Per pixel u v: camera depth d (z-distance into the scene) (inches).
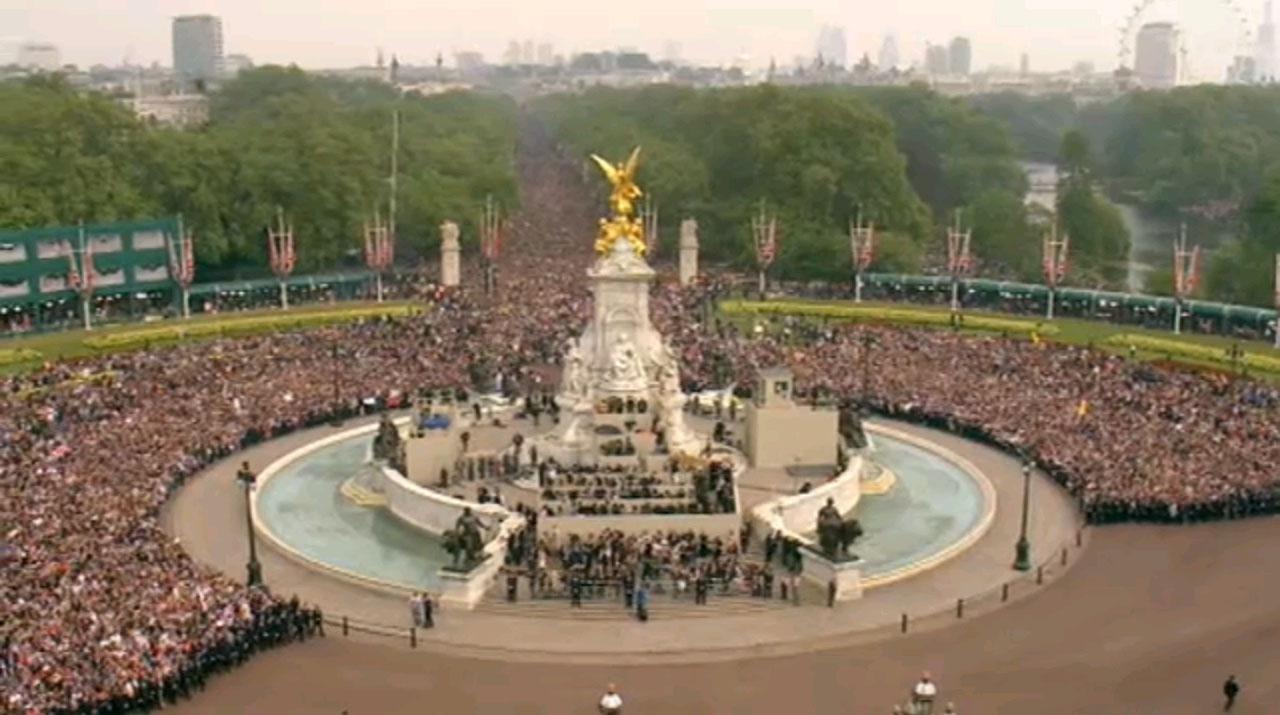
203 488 4618.6
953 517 4424.2
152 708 2888.8
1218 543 3993.6
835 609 3558.1
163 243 7647.6
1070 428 5014.8
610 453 4566.9
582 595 3599.9
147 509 4033.0
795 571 3764.8
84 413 5019.7
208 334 6697.8
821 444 4832.7
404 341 6397.6
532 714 2923.2
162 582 3309.5
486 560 3668.8
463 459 4670.3
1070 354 6038.4
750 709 2942.9
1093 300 7460.6
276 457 5017.2
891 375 5895.7
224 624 3152.1
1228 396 5255.9
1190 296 7667.3
